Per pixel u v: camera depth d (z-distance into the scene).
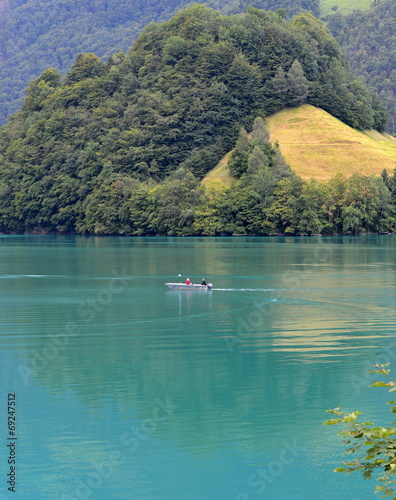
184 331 72.38
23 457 40.16
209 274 122.69
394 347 64.06
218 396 49.66
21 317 81.19
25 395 50.16
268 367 57.09
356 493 36.47
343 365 57.66
